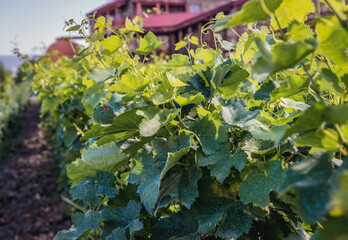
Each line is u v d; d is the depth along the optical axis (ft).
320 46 2.28
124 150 3.70
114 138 3.67
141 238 3.92
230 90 4.17
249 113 3.57
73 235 3.89
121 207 3.94
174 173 3.42
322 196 1.75
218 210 3.32
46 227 14.57
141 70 4.36
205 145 3.31
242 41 4.59
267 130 2.97
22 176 21.44
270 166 2.99
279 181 2.89
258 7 2.24
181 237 3.32
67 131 10.81
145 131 3.20
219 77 3.82
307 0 2.31
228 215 3.24
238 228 3.14
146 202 3.16
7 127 31.99
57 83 11.73
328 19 2.37
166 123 3.39
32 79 12.10
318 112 1.98
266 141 3.22
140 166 3.50
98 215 3.94
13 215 16.26
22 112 44.62
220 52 5.16
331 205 1.62
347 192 1.41
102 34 4.52
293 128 2.06
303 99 3.72
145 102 3.84
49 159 24.08
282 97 3.37
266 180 2.97
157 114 3.40
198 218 3.36
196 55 5.03
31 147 28.45
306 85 3.09
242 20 2.33
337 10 2.16
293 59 2.02
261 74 2.06
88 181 4.21
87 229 3.68
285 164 3.24
